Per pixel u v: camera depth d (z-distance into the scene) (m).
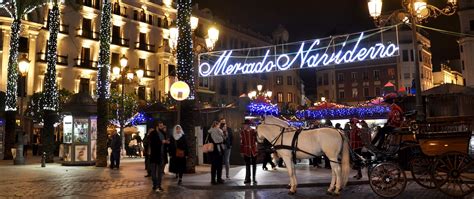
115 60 53.84
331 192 10.79
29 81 44.38
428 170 10.25
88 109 22.02
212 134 13.35
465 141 9.96
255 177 14.37
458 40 52.88
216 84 62.00
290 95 75.94
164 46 57.88
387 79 71.81
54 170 19.33
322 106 30.11
